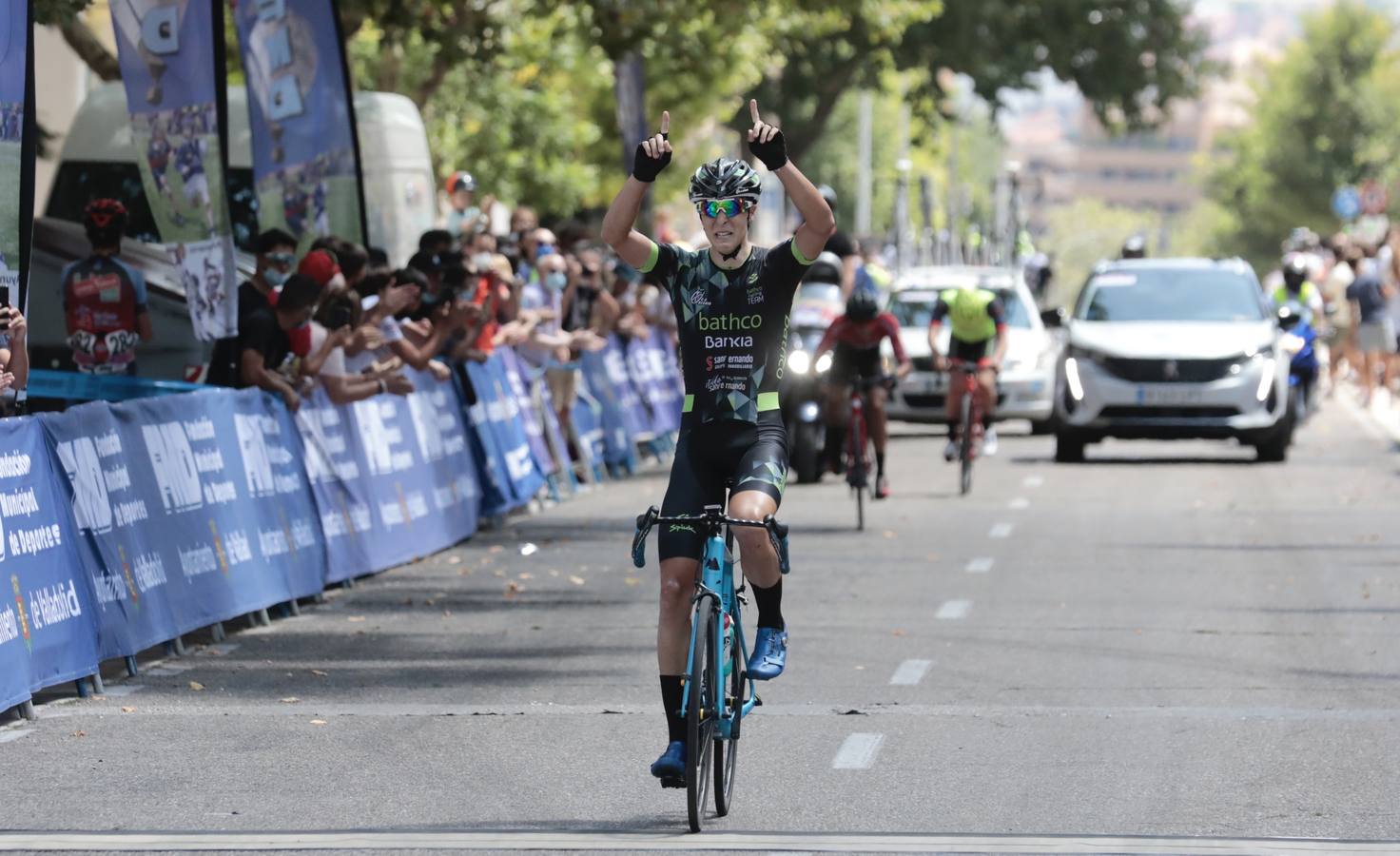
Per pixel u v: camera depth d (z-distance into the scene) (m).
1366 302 80.31
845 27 101.19
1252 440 59.62
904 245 121.69
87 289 35.00
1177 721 24.09
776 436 19.69
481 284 46.06
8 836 18.75
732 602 19.81
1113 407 59.19
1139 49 133.50
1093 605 33.34
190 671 27.89
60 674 25.31
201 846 18.42
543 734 23.55
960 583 35.97
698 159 122.06
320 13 41.47
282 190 41.72
